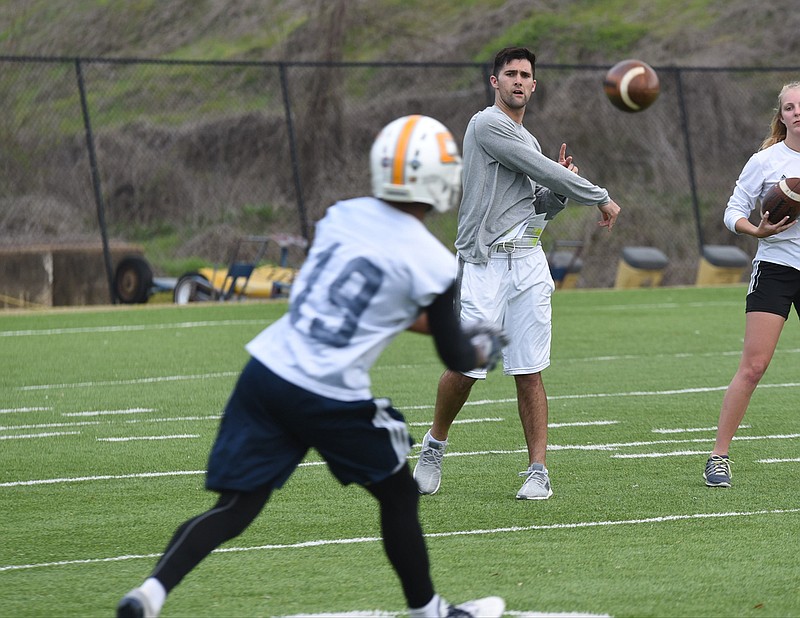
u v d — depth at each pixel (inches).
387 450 606.5
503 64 954.1
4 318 2427.4
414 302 600.4
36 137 4338.1
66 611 698.2
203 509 950.4
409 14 5083.7
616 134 4431.6
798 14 4987.7
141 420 1357.0
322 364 590.9
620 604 701.3
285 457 610.9
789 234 961.5
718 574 759.1
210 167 4306.1
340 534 864.3
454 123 4566.9
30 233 4035.4
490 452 1170.0
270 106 4468.5
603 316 2421.3
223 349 1966.0
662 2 5221.5
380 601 711.7
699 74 4527.6
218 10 4992.6
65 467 1111.6
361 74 4722.0
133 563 799.1
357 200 617.9
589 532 865.5
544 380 1638.8
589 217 4018.2
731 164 4411.9
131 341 2069.4
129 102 4559.5
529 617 679.1
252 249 3993.6
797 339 2010.3
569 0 5241.1
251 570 776.3
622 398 1492.4
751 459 1122.0
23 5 4859.7
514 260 962.7
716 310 2516.0
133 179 4244.6
